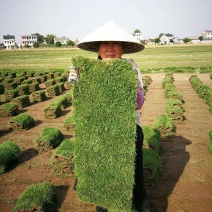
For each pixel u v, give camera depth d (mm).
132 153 3172
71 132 9031
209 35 178750
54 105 11406
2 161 6090
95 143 3264
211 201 4648
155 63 38656
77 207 4629
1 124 10391
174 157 6605
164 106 12352
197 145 7367
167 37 174875
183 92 16078
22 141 8367
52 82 19562
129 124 3109
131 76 2996
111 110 3123
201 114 10820
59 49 105312
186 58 45406
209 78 22000
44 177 5828
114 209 3406
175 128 8891
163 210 4414
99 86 3098
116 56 3434
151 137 6426
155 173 4941
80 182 3463
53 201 4648
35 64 43594
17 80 21656
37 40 188375
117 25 3432
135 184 3398
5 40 173250
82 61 3100
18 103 13281
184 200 4688
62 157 5684
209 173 5688
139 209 3787
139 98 3330
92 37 3266
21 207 4223
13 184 5582
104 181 3344
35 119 11078
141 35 175375
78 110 3250
